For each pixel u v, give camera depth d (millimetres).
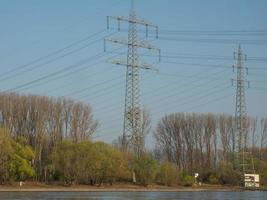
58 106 167875
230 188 168500
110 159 153125
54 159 150875
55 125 167625
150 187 156125
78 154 150375
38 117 163750
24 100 164375
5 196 97750
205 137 199625
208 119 199875
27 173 145375
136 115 137625
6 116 162125
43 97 167375
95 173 152000
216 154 199375
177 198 97438
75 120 171125
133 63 129875
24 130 163750
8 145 141875
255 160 188250
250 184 169500
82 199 89125
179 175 168750
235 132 196500
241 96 156625
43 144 164250
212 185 176375
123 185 156750
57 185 150000
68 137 170000
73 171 150000
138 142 151875
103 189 143000
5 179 144250
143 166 158625
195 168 195000
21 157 145750
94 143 156000
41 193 114500
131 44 127312
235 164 179625
